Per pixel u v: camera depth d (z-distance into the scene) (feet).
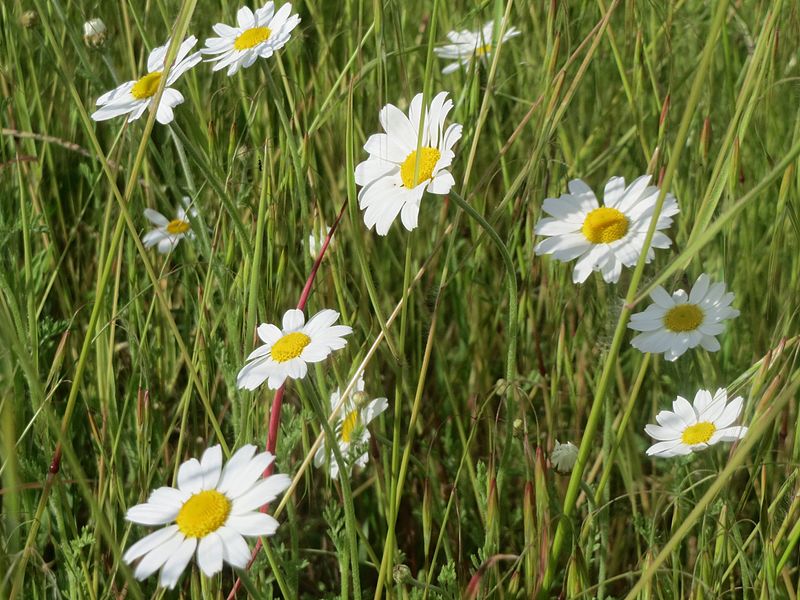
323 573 1.06
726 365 1.01
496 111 1.17
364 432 0.83
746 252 1.01
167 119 0.81
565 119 1.11
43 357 1.05
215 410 1.08
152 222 1.17
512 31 1.12
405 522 1.06
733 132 0.68
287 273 1.05
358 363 0.90
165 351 1.13
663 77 1.20
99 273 0.86
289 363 0.74
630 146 1.16
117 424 1.02
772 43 1.00
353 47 1.07
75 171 1.30
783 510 0.85
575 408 1.04
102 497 0.90
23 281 1.06
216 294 1.09
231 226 1.00
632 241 0.75
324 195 1.10
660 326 0.81
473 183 1.17
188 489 0.63
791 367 0.82
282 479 0.62
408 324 1.11
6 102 1.08
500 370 1.18
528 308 1.08
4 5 1.11
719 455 0.89
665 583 0.84
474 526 1.00
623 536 0.99
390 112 0.77
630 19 1.09
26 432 0.94
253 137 1.02
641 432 1.08
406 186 0.74
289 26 0.84
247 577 0.64
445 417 1.13
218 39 0.87
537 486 0.83
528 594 0.82
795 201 0.97
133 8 1.00
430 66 0.76
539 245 0.77
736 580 0.91
